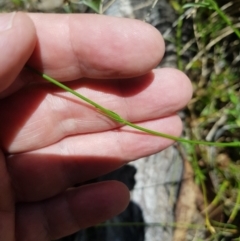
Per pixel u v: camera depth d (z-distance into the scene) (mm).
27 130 112
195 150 151
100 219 122
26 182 116
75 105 111
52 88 110
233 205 147
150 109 110
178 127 114
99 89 109
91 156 116
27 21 91
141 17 151
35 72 101
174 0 151
